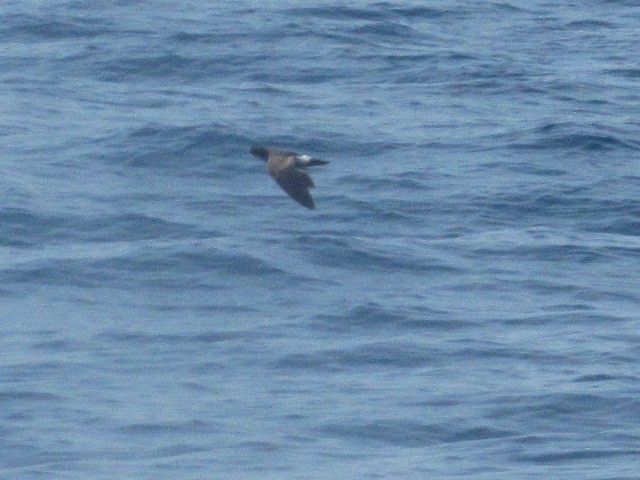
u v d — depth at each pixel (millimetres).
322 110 51969
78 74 56688
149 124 47188
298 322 32094
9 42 61500
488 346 30844
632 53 64625
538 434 26297
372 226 40000
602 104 54688
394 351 30391
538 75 58750
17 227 38562
